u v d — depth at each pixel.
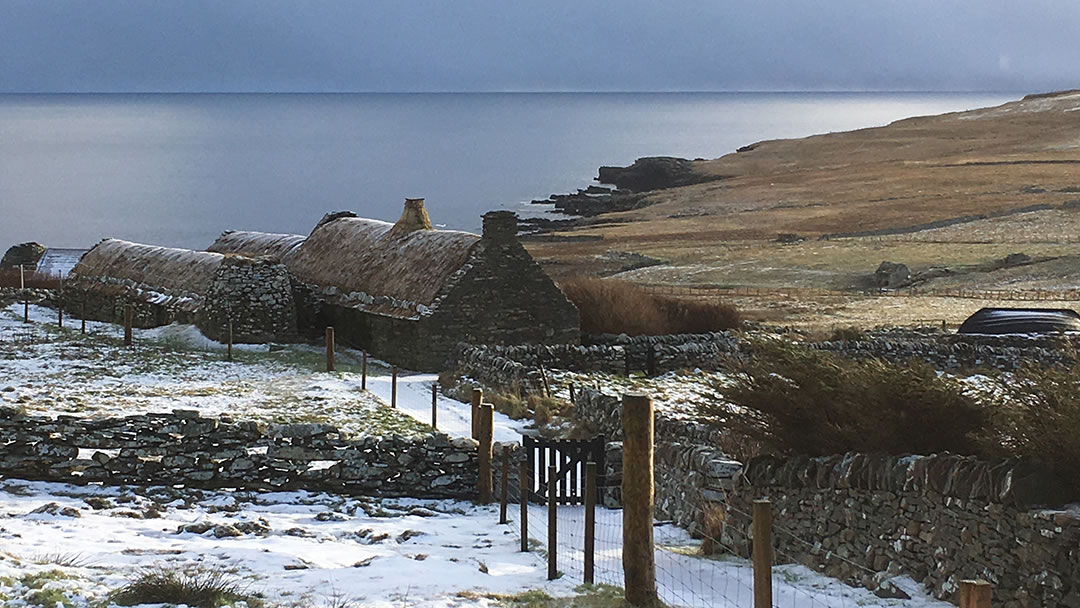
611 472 22.97
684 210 175.62
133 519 19.16
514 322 46.72
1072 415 14.31
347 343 50.00
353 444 22.78
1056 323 48.91
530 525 20.69
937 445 17.23
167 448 22.38
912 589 15.03
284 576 15.02
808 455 18.23
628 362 43.81
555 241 139.25
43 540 16.70
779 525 17.95
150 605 12.77
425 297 46.34
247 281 48.81
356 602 13.52
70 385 37.62
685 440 22.52
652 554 14.23
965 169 199.50
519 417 33.09
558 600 14.23
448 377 41.28
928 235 122.31
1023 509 13.69
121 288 56.84
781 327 55.84
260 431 22.67
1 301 60.28
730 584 16.06
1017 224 127.75
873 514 16.11
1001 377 39.44
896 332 51.22
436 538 19.11
